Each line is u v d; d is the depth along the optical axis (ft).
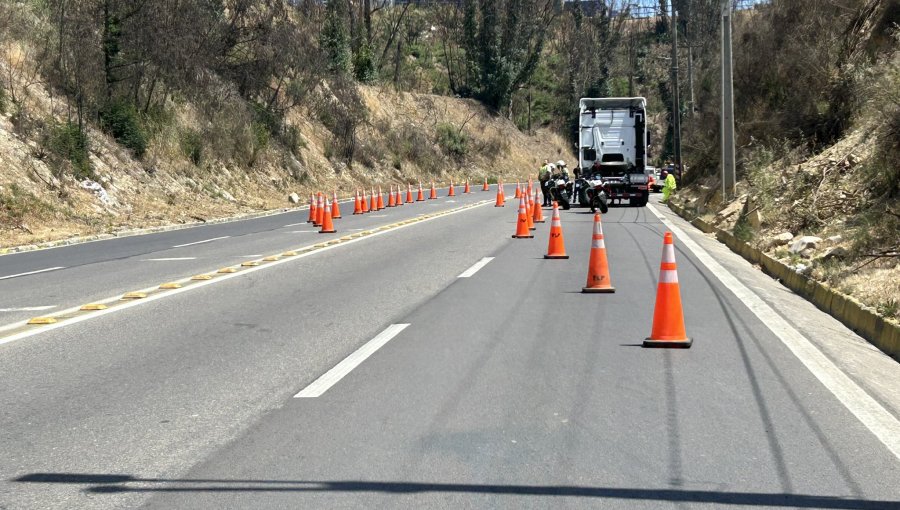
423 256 59.62
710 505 16.39
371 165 197.36
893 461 18.84
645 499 16.69
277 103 171.22
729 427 21.30
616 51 400.88
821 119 87.30
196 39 135.85
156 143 121.29
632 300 40.50
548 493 17.02
